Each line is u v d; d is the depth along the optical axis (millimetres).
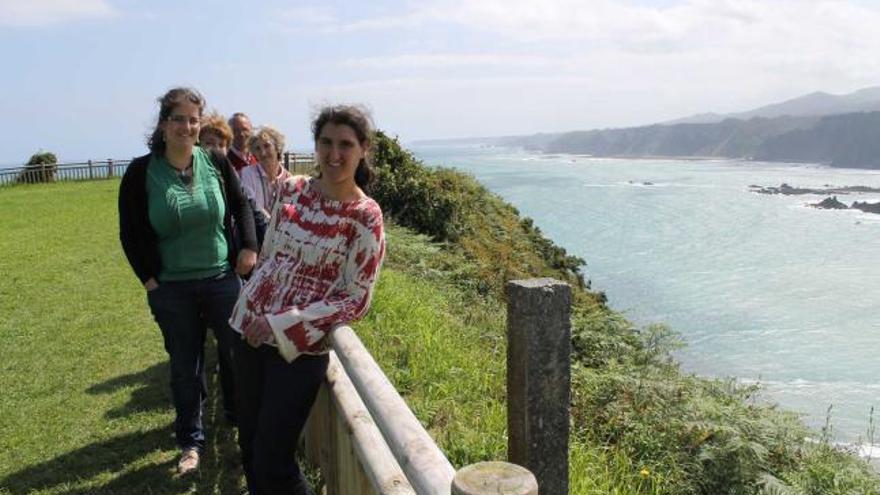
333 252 2707
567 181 151875
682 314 35719
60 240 12664
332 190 2746
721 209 93375
